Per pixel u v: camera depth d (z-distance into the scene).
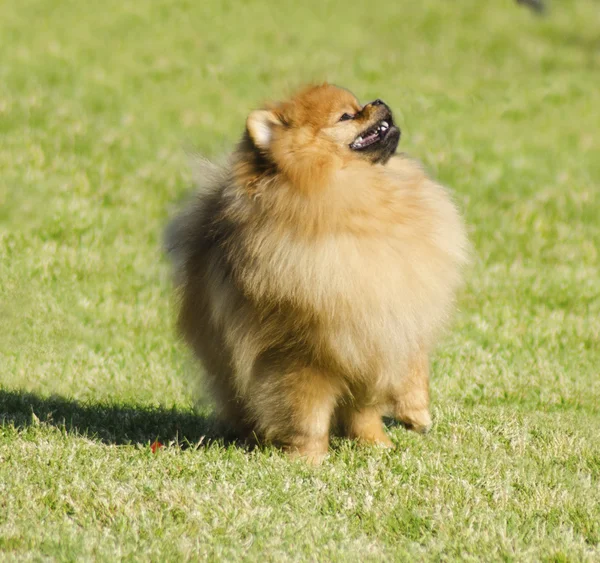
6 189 24.41
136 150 28.80
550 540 8.39
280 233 9.88
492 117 34.84
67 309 18.38
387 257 9.95
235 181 10.28
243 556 8.05
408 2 52.34
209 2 49.53
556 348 16.92
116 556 7.92
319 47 43.75
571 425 12.64
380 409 11.46
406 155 11.12
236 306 10.49
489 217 25.03
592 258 22.70
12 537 8.27
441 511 9.09
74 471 10.08
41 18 44.59
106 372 15.45
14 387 14.42
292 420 10.62
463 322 18.03
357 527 8.80
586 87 39.56
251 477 9.91
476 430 12.12
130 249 21.83
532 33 48.16
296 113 10.05
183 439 12.00
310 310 9.88
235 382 11.02
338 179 9.87
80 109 32.38
